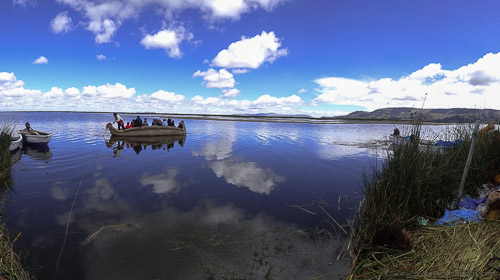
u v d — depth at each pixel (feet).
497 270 10.25
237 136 82.64
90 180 28.17
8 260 12.93
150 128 72.43
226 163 38.55
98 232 16.38
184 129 78.38
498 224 13.89
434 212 17.75
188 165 36.63
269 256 14.06
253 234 16.49
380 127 179.52
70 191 24.43
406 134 19.75
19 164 35.65
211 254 14.16
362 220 17.49
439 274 10.83
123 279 11.97
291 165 37.86
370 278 11.49
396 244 13.34
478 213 15.85
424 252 12.95
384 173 18.34
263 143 64.80
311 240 15.79
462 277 10.39
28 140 52.26
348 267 13.11
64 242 15.15
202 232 16.66
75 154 43.70
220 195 23.98
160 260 13.51
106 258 13.62
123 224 17.60
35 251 14.17
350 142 68.74
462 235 13.74
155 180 28.60
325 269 12.97
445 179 18.80
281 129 127.13
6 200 21.85
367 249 13.91
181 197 23.24
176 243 15.23
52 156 41.78
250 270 12.83
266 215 19.54
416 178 16.90
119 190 24.91
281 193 24.86
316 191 25.58
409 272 11.35
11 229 16.71
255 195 24.17
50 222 17.79
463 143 23.24
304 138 79.92
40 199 22.18
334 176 31.60
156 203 21.65
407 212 15.97
